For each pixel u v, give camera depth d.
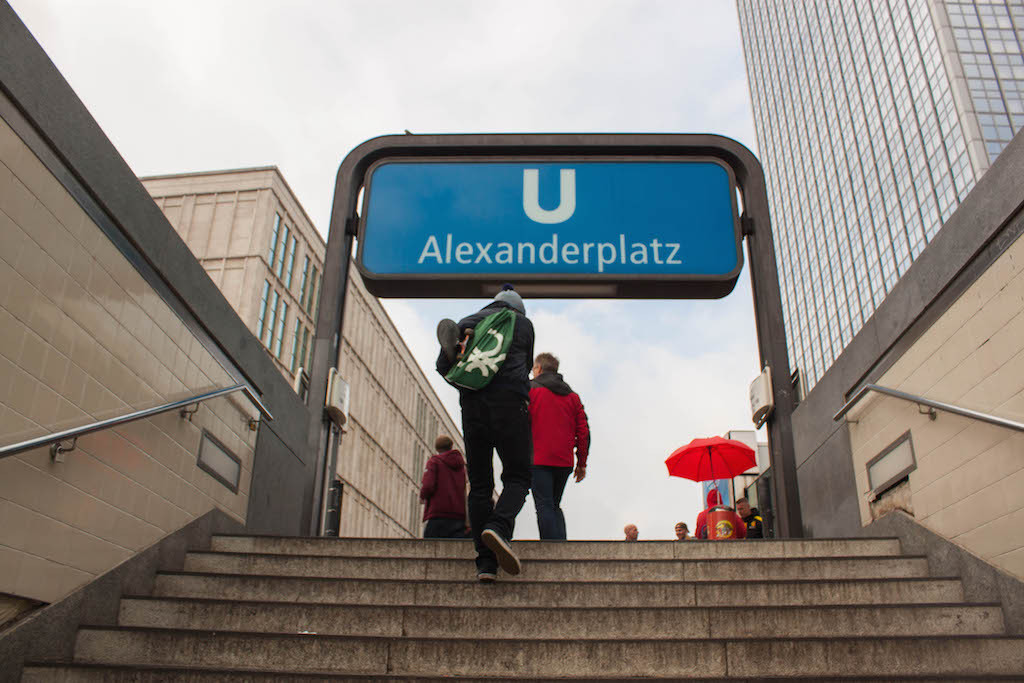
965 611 4.23
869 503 6.26
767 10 110.31
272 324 42.72
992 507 4.59
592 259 7.36
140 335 4.88
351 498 49.94
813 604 4.50
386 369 59.28
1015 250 4.44
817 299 87.12
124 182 4.68
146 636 3.81
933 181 64.88
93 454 4.34
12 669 3.47
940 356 5.26
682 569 4.98
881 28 74.69
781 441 7.00
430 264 7.35
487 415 4.59
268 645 3.72
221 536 5.61
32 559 3.80
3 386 3.60
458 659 3.68
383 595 4.54
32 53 3.83
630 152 7.88
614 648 3.68
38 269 3.86
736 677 3.31
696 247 7.42
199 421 5.70
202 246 42.19
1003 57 63.75
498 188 7.65
